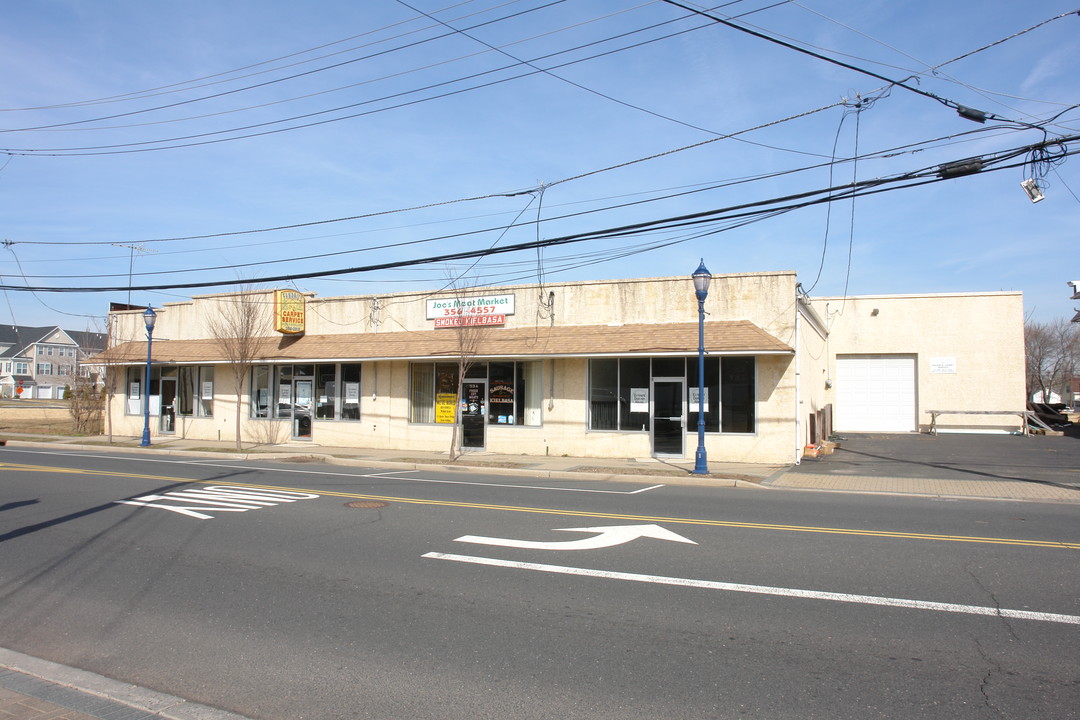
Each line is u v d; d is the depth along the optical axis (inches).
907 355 1273.4
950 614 241.9
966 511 458.0
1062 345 2249.0
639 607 252.1
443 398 904.9
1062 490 559.2
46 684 193.6
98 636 230.7
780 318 747.4
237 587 280.8
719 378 769.6
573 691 185.3
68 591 278.4
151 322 987.9
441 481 620.1
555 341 811.4
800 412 768.3
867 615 241.6
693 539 359.9
